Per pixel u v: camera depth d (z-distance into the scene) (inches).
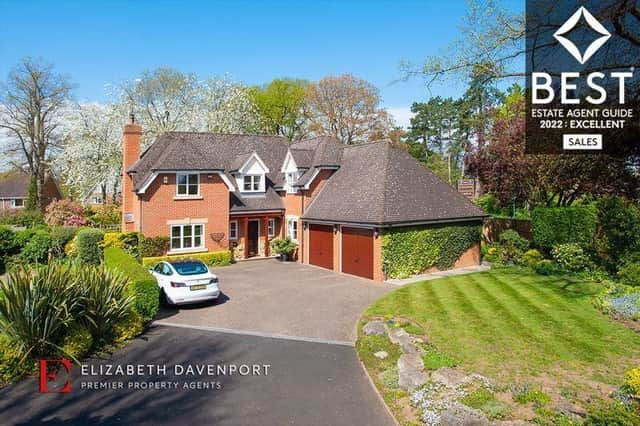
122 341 489.1
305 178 1090.1
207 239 1037.2
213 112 1760.6
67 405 340.8
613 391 320.5
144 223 962.7
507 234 1034.1
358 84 2058.3
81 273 479.8
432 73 502.9
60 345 426.6
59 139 1774.1
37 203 1829.5
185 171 993.5
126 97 1610.5
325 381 383.2
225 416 321.4
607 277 706.8
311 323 566.3
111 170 1512.1
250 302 678.5
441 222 911.0
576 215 848.3
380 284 806.5
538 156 963.3
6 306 409.4
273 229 1210.6
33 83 1715.1
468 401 309.1
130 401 346.9
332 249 972.6
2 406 339.9
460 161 2534.5
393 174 944.9
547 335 454.0
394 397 343.6
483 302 601.0
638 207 721.0
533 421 279.4
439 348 426.9
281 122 2338.8
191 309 637.9
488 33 476.4
